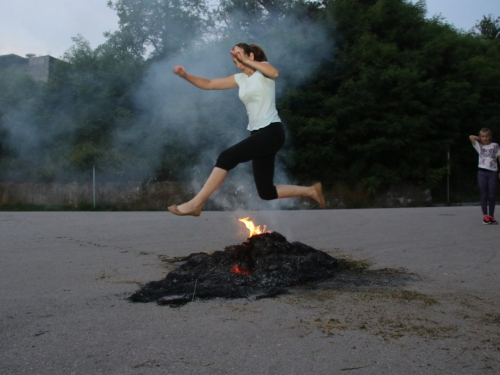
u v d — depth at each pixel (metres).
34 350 2.67
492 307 3.43
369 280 4.26
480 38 23.09
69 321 3.18
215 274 4.12
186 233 7.67
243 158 3.80
